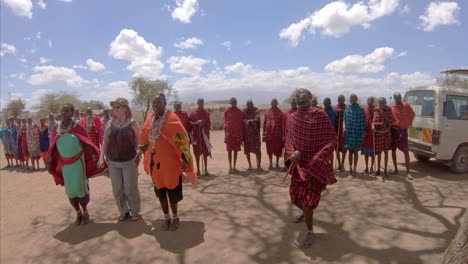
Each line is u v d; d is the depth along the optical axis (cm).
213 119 2403
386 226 473
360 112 760
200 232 484
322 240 436
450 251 256
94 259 426
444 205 561
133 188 530
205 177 844
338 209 551
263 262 389
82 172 525
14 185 949
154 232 495
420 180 739
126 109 513
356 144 765
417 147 830
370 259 382
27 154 1211
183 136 471
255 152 878
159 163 469
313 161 395
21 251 471
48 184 935
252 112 877
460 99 806
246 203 607
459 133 799
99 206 647
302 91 420
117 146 506
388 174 797
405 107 757
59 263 425
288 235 458
